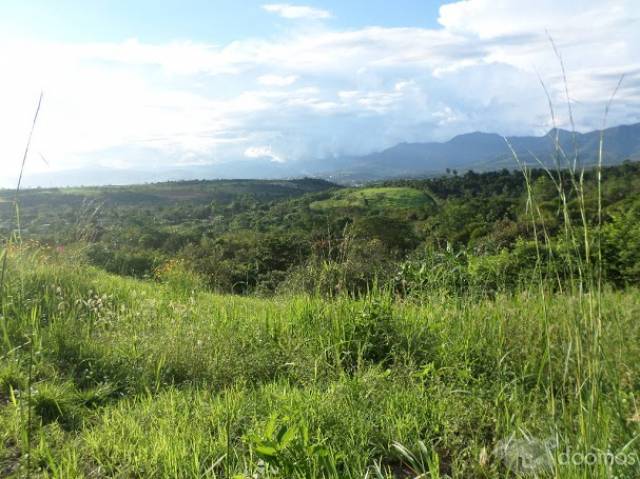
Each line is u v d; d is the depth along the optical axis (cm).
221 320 586
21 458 288
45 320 546
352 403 346
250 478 252
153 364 453
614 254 988
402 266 696
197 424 337
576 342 232
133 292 698
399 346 472
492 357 422
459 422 321
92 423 351
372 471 275
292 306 603
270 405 354
